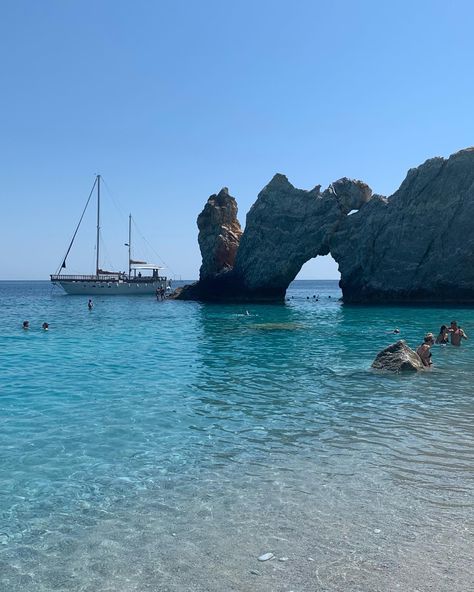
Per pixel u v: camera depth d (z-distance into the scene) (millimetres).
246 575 6297
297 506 8211
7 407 14711
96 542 7207
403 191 64562
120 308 64750
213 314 53125
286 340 30578
